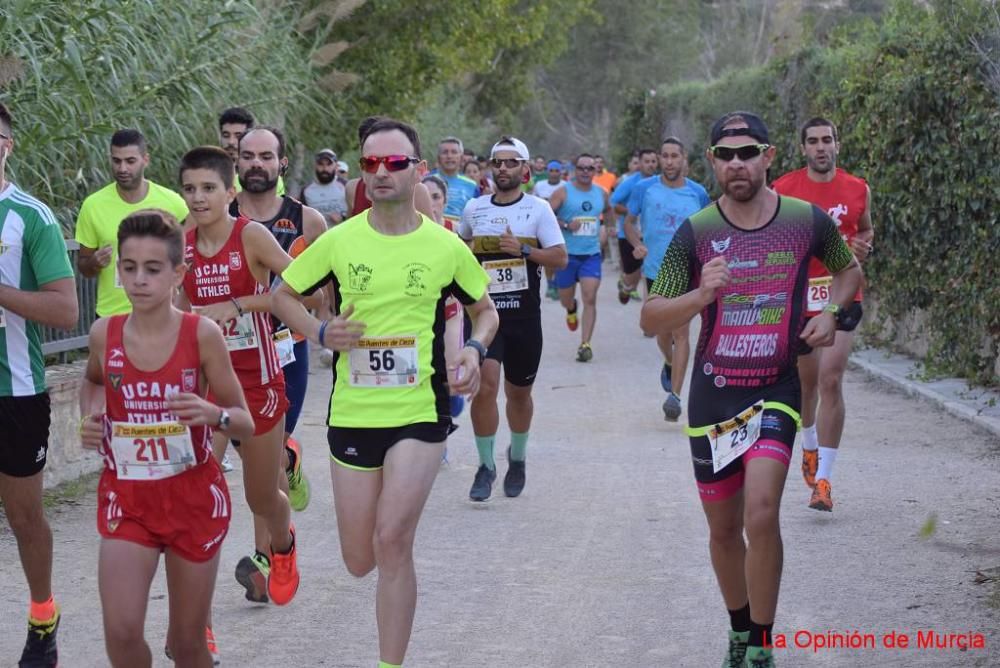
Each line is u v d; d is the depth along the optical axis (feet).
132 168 44.24
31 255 30.66
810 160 48.16
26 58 56.34
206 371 25.79
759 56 286.46
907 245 78.43
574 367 85.97
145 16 65.26
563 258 48.96
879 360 81.10
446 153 85.15
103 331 25.76
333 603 37.19
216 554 26.22
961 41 69.62
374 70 121.49
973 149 67.82
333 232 30.04
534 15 155.43
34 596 30.89
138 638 25.21
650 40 363.15
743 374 29.78
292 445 39.65
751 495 28.66
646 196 75.61
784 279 29.86
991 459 54.34
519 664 31.94
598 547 42.63
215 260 34.88
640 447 59.82
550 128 396.57
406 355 29.14
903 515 45.44
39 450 30.78
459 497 50.29
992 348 67.72
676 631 34.24
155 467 25.32
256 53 80.94
